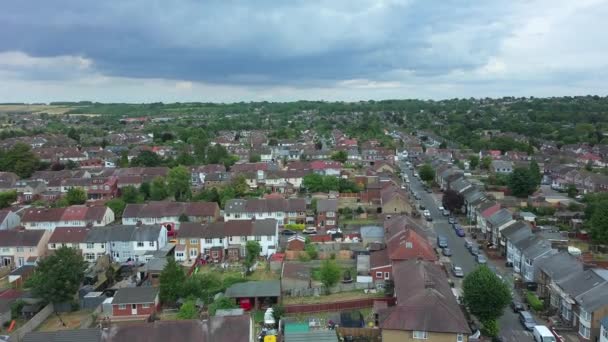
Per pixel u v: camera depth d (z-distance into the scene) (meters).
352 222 125.00
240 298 76.19
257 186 164.00
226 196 140.00
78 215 118.88
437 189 166.12
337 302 74.06
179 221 120.06
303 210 122.94
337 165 183.50
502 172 188.12
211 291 79.69
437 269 74.06
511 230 96.06
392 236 93.62
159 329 54.53
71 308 78.56
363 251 98.88
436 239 109.75
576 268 72.31
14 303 76.75
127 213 120.69
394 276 73.25
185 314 70.19
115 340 53.78
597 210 102.94
